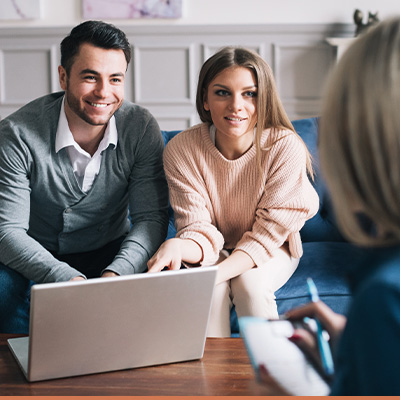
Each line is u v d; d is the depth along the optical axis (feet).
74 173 5.64
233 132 5.29
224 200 5.66
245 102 5.29
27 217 5.47
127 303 3.52
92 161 5.59
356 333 1.77
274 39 14.84
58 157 5.50
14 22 14.96
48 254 5.16
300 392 2.46
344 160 1.87
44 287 3.29
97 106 5.23
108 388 3.44
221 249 5.65
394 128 1.74
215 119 5.35
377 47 1.81
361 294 1.77
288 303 5.70
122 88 5.34
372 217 1.86
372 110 1.76
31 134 5.42
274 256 5.55
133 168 5.82
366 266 1.89
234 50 5.31
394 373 1.68
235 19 14.93
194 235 5.34
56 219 5.83
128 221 6.57
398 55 1.77
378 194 1.81
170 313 3.66
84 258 6.06
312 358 2.60
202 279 3.66
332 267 6.08
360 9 14.82
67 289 3.34
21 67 15.12
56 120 5.53
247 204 5.63
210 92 5.34
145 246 5.40
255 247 5.30
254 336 2.71
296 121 7.45
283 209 5.39
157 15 14.76
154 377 3.60
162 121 15.31
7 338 4.19
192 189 5.63
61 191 5.61
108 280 3.42
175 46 14.88
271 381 2.54
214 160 5.58
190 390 3.40
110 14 14.82
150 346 3.71
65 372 3.57
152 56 15.01
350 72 1.84
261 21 14.92
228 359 3.86
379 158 1.76
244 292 5.14
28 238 5.26
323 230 7.04
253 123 5.48
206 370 3.69
